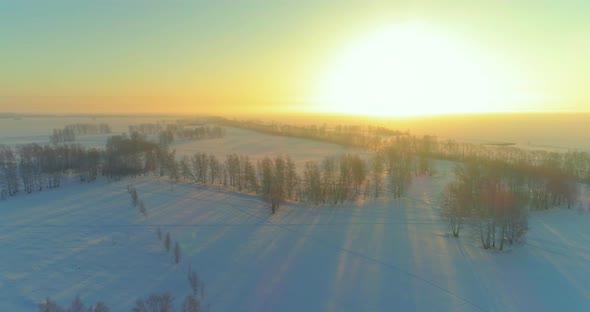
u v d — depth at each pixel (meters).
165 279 67.38
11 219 96.12
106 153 151.12
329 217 98.00
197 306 56.00
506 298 58.53
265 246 80.50
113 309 58.03
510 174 108.56
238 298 61.19
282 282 65.88
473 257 72.31
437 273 66.94
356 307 58.06
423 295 60.44
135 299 60.81
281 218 97.50
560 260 69.44
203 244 81.69
